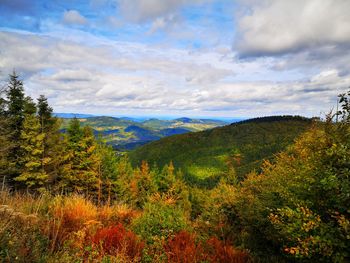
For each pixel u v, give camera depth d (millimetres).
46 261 3176
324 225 3961
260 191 8344
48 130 23938
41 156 22875
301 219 4199
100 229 5023
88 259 3574
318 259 4141
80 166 26016
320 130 5453
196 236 5953
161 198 7730
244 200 8508
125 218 6801
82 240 4273
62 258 3395
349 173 3955
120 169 38062
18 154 22391
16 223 3895
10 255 2857
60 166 25281
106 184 28562
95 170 27766
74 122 27375
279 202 6266
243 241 6844
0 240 3023
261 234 6828
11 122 20656
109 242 4512
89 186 27016
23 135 21359
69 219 5176
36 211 4730
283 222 4832
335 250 3818
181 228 5875
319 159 4840
